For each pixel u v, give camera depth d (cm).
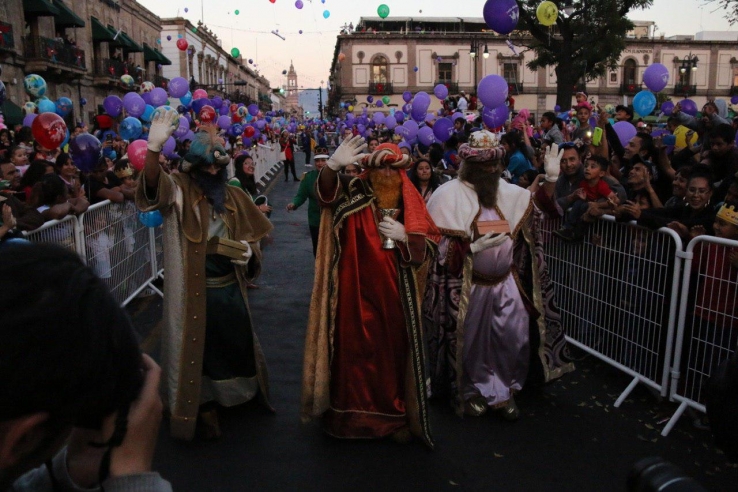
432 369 407
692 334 382
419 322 353
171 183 340
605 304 457
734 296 356
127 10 3438
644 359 421
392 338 354
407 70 5381
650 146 645
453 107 1534
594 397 426
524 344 396
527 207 398
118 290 593
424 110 1207
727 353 362
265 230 379
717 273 364
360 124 2302
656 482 91
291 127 3216
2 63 2128
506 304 388
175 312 348
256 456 346
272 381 452
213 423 365
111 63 3011
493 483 318
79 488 79
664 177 632
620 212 418
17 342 63
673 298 386
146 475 80
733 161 561
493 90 774
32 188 467
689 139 772
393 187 354
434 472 329
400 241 349
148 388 80
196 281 347
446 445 358
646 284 415
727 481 321
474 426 382
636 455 347
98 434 76
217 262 358
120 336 72
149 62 3778
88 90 2902
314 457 345
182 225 346
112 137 960
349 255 353
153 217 480
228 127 1423
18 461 69
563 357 420
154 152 324
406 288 352
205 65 5150
